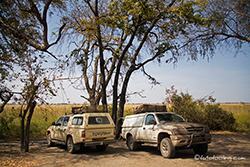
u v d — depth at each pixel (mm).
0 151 9984
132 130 10422
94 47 15000
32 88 9141
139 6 12805
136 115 10602
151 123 9070
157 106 11180
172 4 14164
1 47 11211
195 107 18172
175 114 9930
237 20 12664
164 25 14312
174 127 8164
